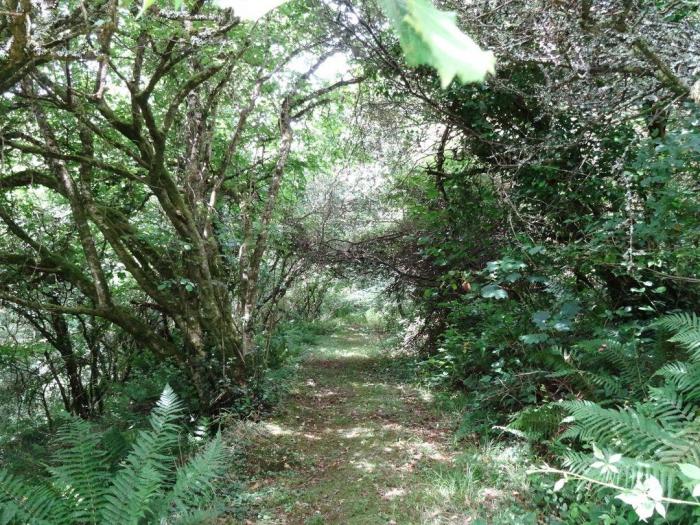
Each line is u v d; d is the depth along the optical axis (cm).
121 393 686
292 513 378
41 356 852
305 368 877
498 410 493
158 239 625
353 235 917
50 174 632
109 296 576
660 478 241
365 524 349
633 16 341
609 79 399
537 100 464
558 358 430
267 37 605
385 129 701
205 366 587
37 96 501
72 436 362
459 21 406
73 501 329
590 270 462
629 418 290
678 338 321
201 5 444
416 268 823
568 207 506
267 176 848
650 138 405
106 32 404
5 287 641
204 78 553
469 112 579
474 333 605
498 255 588
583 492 319
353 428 557
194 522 315
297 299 1360
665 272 409
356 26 558
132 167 700
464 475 394
